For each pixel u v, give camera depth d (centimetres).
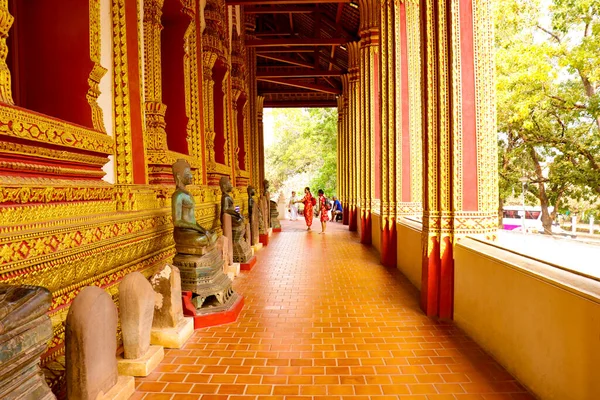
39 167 305
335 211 2058
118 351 367
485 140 490
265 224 1183
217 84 947
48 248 285
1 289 206
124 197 437
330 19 1545
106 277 377
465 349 399
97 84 401
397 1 850
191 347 404
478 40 490
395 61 847
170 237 542
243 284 669
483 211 486
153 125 549
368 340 422
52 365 288
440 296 495
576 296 263
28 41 389
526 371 321
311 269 794
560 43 563
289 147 3512
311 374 345
